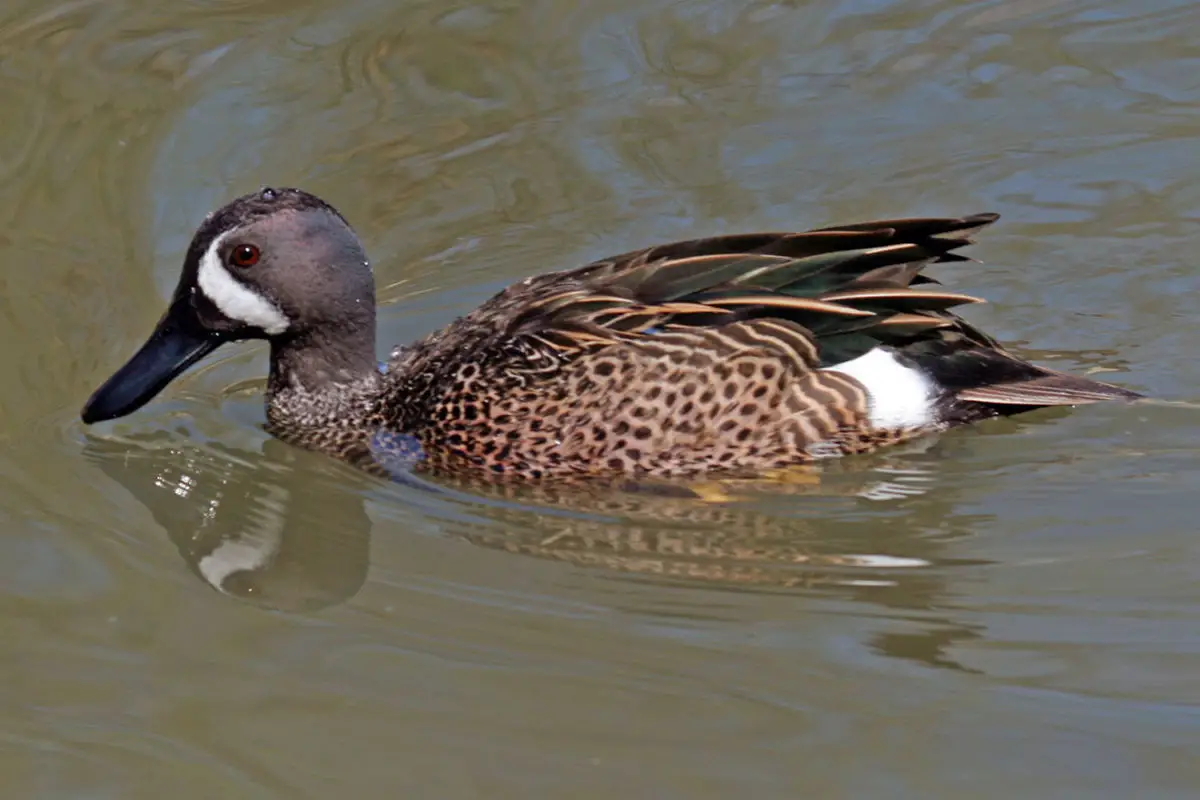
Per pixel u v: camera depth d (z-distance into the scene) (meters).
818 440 12.13
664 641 10.52
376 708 9.86
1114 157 16.38
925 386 12.28
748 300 12.10
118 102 16.58
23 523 11.84
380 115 16.81
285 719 9.76
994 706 9.77
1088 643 10.34
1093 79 17.47
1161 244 15.20
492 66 17.59
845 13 18.69
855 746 9.45
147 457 12.93
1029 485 12.07
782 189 16.05
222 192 15.53
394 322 14.45
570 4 18.61
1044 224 15.54
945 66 17.75
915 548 11.46
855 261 12.33
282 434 13.18
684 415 11.92
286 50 17.53
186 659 10.38
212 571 11.47
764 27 18.42
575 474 12.08
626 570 11.35
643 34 18.28
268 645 10.53
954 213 15.67
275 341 13.12
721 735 9.56
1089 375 13.38
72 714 9.80
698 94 17.34
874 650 10.38
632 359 11.94
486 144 16.53
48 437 12.91
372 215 15.57
